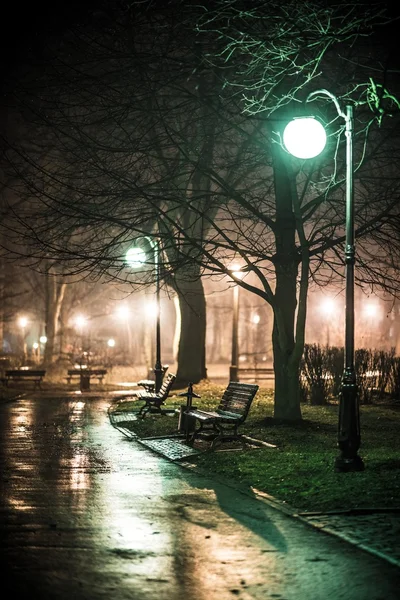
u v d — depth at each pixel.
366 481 11.70
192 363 38.62
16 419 24.44
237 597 6.87
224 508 10.56
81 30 21.84
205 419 16.44
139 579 7.35
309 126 12.87
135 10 20.45
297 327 19.88
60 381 48.09
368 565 7.84
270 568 7.73
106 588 7.07
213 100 20.19
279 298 20.61
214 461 14.66
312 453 15.11
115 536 8.98
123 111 19.33
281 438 17.52
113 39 21.41
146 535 9.04
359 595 6.94
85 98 20.23
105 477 13.26
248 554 8.23
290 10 16.05
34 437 19.55
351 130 13.16
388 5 15.37
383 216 19.25
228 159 23.17
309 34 15.67
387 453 14.70
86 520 9.83
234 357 42.44
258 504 10.83
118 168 20.25
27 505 10.80
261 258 20.36
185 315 38.44
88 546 8.53
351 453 12.83
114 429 21.47
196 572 7.58
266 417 20.64
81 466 14.59
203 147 22.55
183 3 18.39
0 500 11.18
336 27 15.89
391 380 28.12
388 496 10.73
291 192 19.20
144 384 30.27
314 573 7.57
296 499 10.92
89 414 26.30
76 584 7.18
